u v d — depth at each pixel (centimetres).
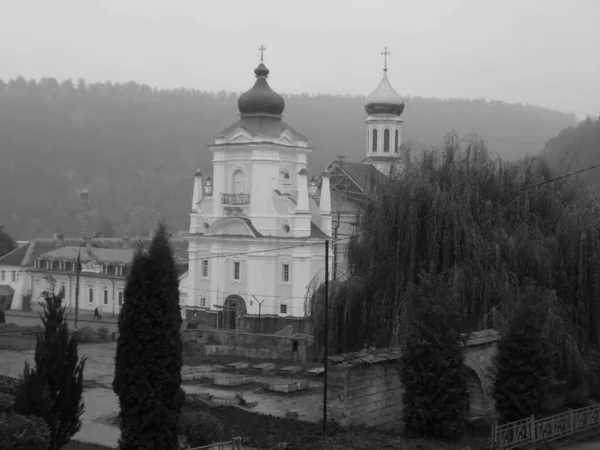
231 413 4100
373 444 3519
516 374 3972
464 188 4812
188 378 5569
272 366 6056
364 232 4784
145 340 2878
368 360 3841
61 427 2873
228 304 8919
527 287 4300
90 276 10900
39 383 2802
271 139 8862
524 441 3847
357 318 4628
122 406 2908
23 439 2669
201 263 9206
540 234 4744
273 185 8919
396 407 3988
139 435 2886
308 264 8662
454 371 3697
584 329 4619
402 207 4584
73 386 2903
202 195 9381
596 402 4694
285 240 8681
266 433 3659
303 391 5200
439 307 3744
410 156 5016
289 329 8144
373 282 4603
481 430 4106
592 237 4647
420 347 3716
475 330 4472
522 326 3991
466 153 5031
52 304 2902
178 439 3222
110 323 9350
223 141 9069
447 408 3694
